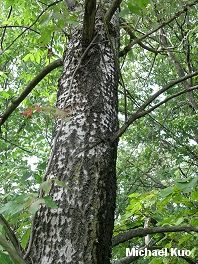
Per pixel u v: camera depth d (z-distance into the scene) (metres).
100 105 2.17
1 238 1.23
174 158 7.55
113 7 2.26
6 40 7.04
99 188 1.88
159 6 2.75
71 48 2.47
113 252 3.41
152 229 2.30
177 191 2.29
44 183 1.34
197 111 6.83
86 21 2.15
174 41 7.85
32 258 1.67
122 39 3.98
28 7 3.98
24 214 1.46
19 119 6.30
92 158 1.96
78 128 2.06
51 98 5.88
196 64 8.73
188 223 2.75
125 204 7.43
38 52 4.80
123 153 8.63
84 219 1.77
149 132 7.14
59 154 1.98
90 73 2.28
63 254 1.66
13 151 5.86
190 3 2.75
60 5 2.15
